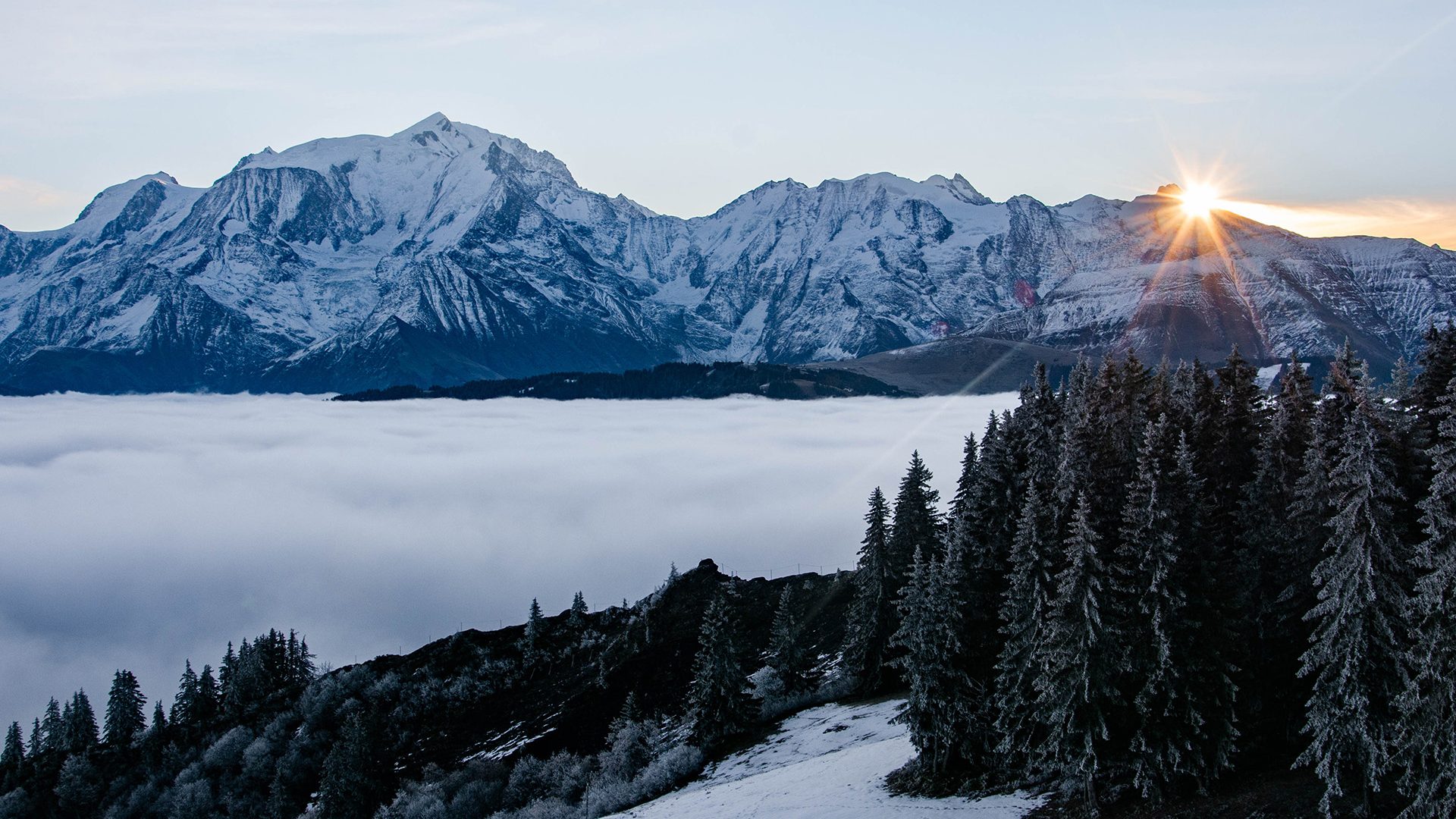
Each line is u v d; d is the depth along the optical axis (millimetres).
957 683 51125
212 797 115375
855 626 81375
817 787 56500
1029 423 60688
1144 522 40250
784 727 76188
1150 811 41000
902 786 52656
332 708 126688
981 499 58000
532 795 89438
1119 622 41156
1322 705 37188
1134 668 40250
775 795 57281
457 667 135125
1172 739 40375
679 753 76562
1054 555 45812
